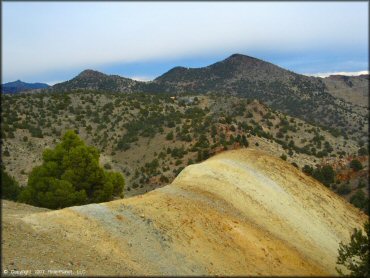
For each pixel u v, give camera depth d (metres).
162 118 142.88
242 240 20.19
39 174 34.03
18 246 15.51
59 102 152.12
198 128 124.25
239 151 36.66
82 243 16.86
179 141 119.44
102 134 131.75
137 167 112.12
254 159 34.88
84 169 34.94
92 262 15.50
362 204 85.50
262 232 22.31
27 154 94.75
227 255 18.39
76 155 34.78
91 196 35.62
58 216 18.62
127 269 15.55
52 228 17.56
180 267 16.61
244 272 17.28
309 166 109.25
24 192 33.25
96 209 19.78
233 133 117.88
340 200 36.66
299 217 28.56
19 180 76.38
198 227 19.98
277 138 149.88
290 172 35.53
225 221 21.59
